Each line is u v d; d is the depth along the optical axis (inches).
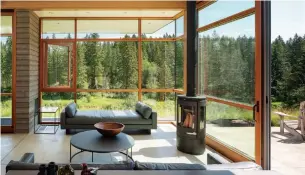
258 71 129.0
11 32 220.7
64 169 58.7
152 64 267.6
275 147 157.2
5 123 220.4
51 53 256.5
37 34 245.3
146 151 170.4
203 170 69.7
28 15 217.8
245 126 146.2
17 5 211.8
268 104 126.7
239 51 152.0
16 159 150.8
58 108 243.0
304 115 146.0
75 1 214.7
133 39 264.1
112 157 157.4
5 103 220.5
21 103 217.6
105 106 263.9
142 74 266.8
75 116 209.0
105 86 263.7
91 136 148.3
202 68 207.3
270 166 128.1
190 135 164.9
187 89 173.0
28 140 193.3
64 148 173.3
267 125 127.0
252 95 139.6
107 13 241.9
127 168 71.5
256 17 130.5
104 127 154.5
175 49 267.6
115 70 264.4
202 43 206.4
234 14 154.4
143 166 71.9
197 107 162.7
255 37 132.0
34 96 234.7
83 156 158.2
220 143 171.0
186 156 161.3
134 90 265.3
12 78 219.6
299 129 154.6
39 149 170.9
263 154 127.3
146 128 213.3
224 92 171.0
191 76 171.2
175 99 267.6
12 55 219.0
